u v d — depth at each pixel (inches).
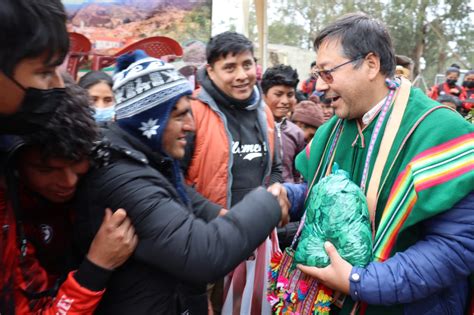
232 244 45.0
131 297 47.4
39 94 37.2
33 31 35.0
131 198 44.0
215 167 87.7
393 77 60.8
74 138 41.6
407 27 807.7
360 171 60.9
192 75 162.7
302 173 72.2
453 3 824.3
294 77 128.0
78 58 129.2
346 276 54.2
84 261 44.5
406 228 54.4
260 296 81.1
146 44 137.6
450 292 58.5
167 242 43.8
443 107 56.9
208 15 250.8
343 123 66.0
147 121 48.4
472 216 52.9
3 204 41.9
